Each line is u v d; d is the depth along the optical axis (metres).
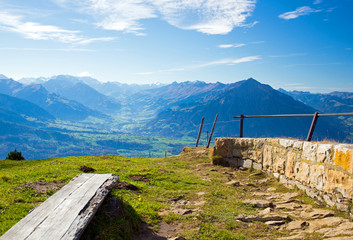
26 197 3.62
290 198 4.33
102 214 2.98
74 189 3.09
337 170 3.53
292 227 3.18
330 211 3.41
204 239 2.97
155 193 4.56
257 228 3.25
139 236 2.99
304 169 4.43
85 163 6.87
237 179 5.92
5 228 2.65
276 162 5.59
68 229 2.17
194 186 5.14
